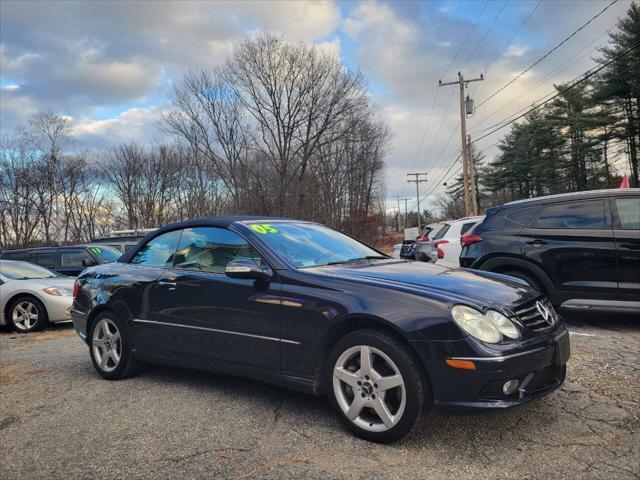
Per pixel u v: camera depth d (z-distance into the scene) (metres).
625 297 6.24
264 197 31.02
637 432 3.43
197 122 32.28
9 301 8.91
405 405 3.29
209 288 4.38
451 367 3.19
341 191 36.50
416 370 3.29
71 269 11.84
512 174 63.53
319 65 32.16
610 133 38.31
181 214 35.28
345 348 3.55
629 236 6.23
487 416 3.78
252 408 4.16
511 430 3.53
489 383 3.16
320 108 32.38
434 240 10.16
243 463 3.20
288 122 31.94
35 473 3.17
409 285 3.60
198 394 4.58
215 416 4.02
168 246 5.05
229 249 4.48
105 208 36.31
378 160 41.94
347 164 37.81
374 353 3.45
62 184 33.47
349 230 37.50
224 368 4.29
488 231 7.16
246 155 32.00
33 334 8.68
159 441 3.57
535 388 3.41
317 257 4.44
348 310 3.55
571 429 3.51
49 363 6.17
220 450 3.39
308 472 3.05
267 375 4.00
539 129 50.78
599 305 6.37
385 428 3.36
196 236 4.83
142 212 35.94
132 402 4.44
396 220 121.56
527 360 3.28
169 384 4.92
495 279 4.04
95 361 5.32
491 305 3.42
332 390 3.63
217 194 33.47
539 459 3.11
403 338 3.35
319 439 3.51
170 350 4.68
